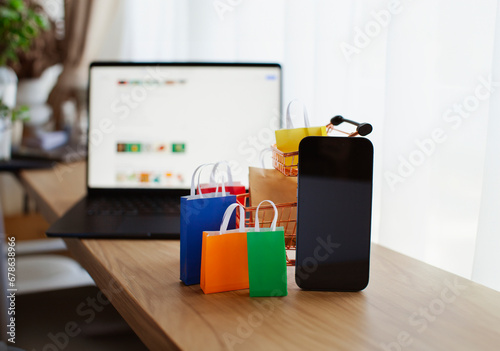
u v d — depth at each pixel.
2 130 2.14
